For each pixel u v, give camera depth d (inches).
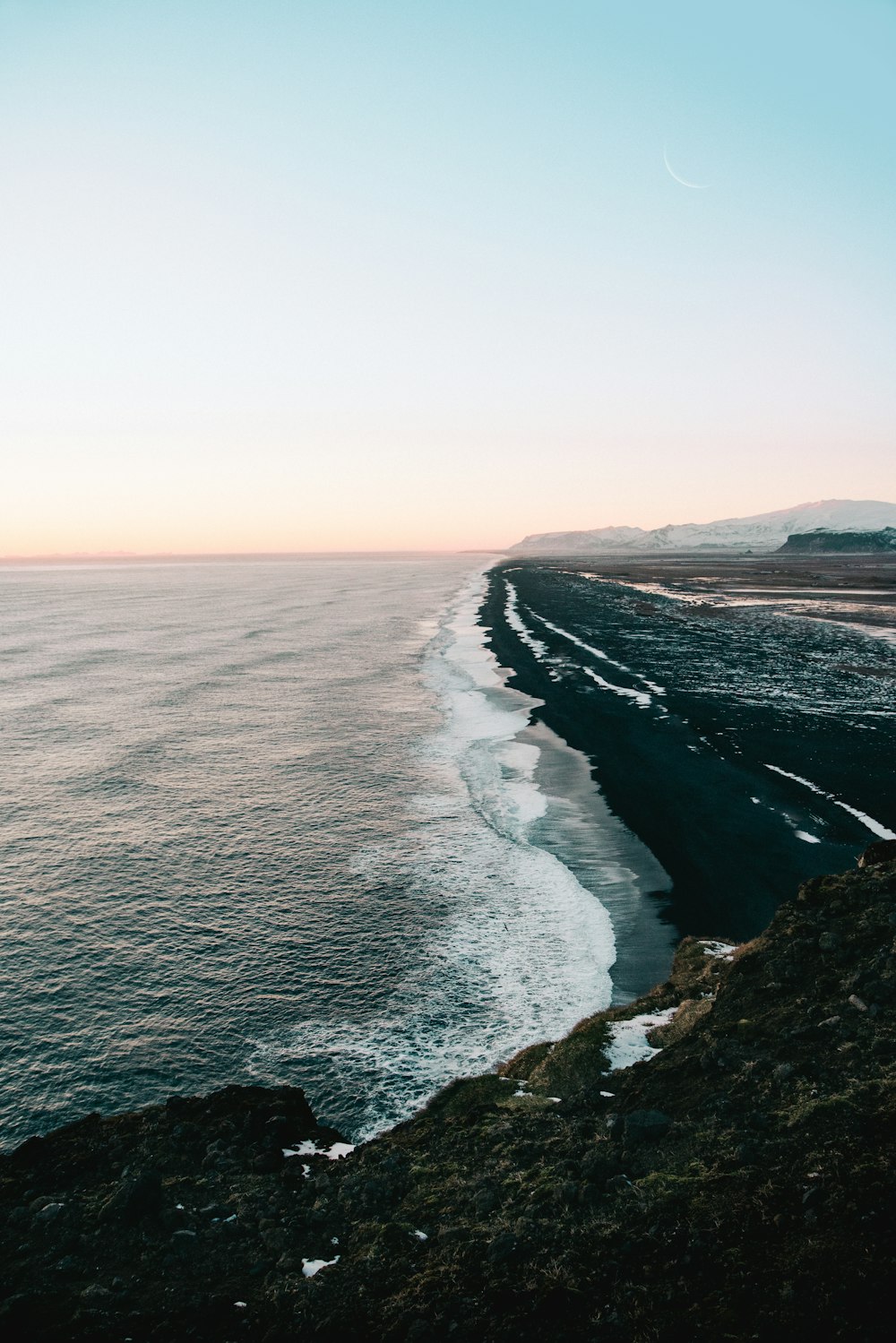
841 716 1672.0
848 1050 396.2
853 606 4151.1
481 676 2289.6
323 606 5007.4
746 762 1337.4
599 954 746.8
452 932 803.4
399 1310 286.7
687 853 967.6
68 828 1111.0
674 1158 353.7
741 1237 292.2
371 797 1226.6
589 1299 280.2
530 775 1310.3
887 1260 259.4
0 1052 628.4
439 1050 613.0
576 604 4581.7
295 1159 417.4
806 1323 247.8
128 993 709.9
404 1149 431.2
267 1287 305.9
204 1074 598.5
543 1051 560.1
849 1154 318.7
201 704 1942.7
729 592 5246.1
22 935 813.9
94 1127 463.8
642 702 1844.2
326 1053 616.1
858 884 569.0
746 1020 463.2
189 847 1039.6
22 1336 273.7
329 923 829.8
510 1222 331.6
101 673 2423.7
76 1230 344.5
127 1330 280.2
